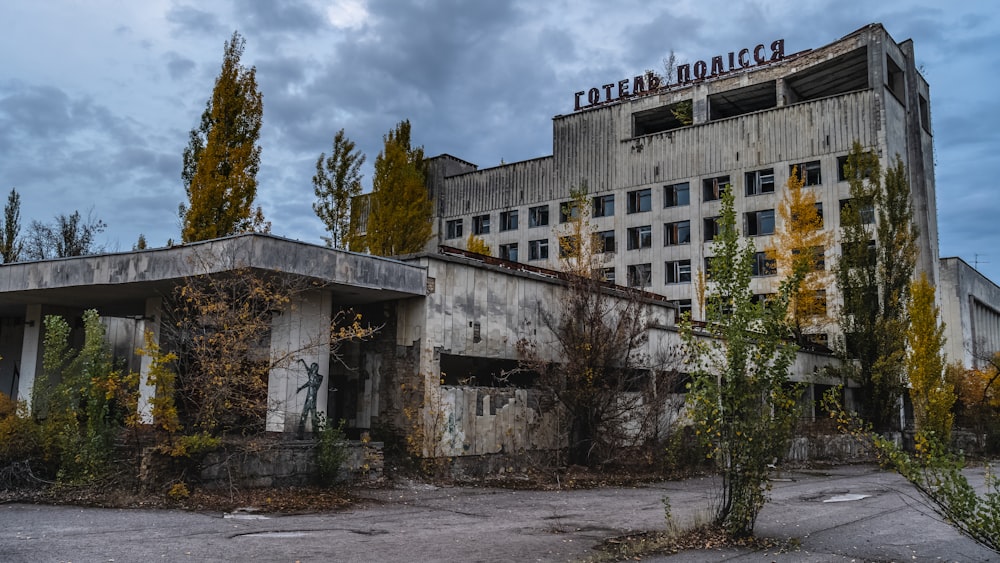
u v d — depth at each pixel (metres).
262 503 12.87
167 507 12.36
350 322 18.98
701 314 46.47
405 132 46.19
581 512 13.38
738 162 49.16
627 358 20.50
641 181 52.84
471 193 60.72
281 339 15.98
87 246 45.72
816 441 28.02
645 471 20.22
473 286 18.80
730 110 55.00
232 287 14.36
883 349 34.75
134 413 13.83
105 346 15.66
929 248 47.12
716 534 10.66
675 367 22.36
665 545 9.98
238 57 28.00
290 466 14.74
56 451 14.37
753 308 10.73
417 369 17.44
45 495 13.27
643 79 56.06
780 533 11.30
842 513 13.88
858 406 38.91
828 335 43.81
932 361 32.81
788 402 10.51
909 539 11.10
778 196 47.28
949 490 8.97
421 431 17.11
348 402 18.81
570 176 55.88
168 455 13.44
